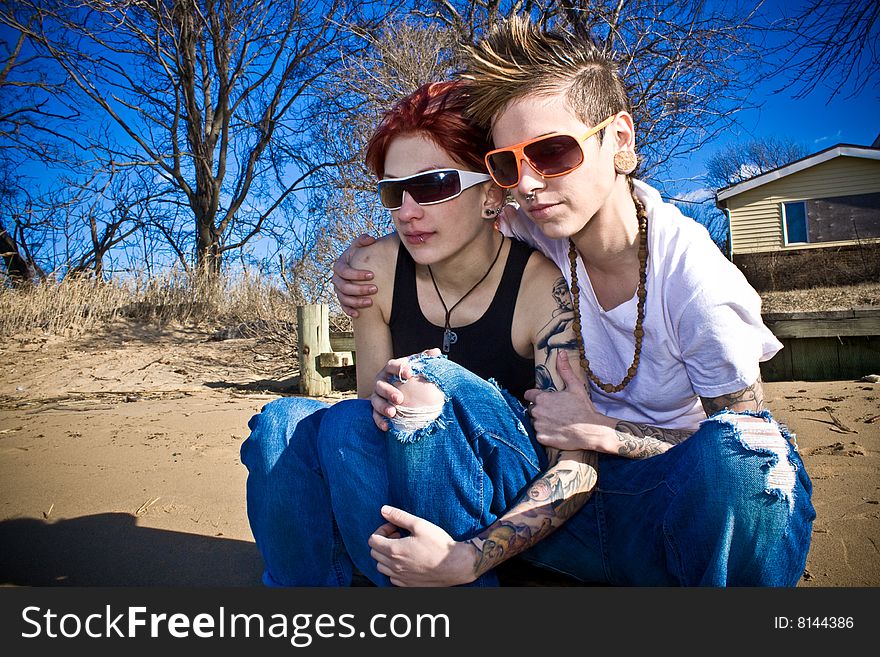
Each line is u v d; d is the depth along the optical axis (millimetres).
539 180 1520
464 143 1658
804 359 5223
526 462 1503
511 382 1793
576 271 1699
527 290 1750
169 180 17750
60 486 2822
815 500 2277
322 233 8688
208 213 17547
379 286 1854
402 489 1421
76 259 13445
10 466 3180
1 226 15133
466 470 1425
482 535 1391
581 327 1707
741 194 17062
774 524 1226
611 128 1564
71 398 5770
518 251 1773
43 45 15570
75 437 3875
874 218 16000
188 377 7016
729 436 1239
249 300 10484
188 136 17594
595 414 1553
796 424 3396
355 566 1756
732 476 1219
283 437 1595
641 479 1480
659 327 1626
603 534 1540
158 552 2107
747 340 1532
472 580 1377
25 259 14547
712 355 1537
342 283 1867
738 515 1228
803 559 1308
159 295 10391
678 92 7754
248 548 2141
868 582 1652
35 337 8680
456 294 1778
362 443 1503
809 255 15492
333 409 1571
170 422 4277
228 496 2656
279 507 1572
